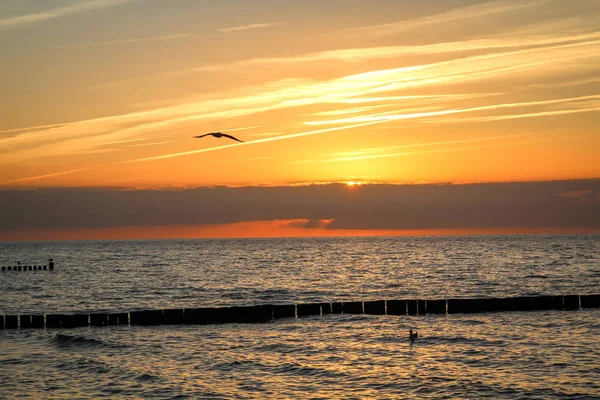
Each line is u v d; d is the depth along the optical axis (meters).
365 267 112.12
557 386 27.14
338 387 27.70
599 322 42.62
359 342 37.38
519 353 33.50
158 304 60.12
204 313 44.59
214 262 139.12
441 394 26.44
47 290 76.56
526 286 73.31
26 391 27.69
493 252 169.00
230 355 34.31
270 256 168.50
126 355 34.81
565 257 138.38
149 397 26.47
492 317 45.41
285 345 36.81
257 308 45.25
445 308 47.56
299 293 68.88
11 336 40.84
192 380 29.08
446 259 134.75
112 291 73.75
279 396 26.42
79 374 30.56
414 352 34.44
